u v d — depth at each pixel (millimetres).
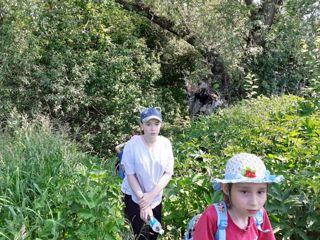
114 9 12719
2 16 10258
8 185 4277
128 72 12234
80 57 11727
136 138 4004
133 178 3938
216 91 13930
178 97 14633
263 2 13562
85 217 3744
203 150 7129
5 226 3738
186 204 4648
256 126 7027
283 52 13227
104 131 11844
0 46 10180
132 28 13250
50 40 11602
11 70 10508
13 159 4887
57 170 4652
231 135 6816
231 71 13062
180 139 8258
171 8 13188
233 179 2482
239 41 12844
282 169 4684
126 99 12070
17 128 8336
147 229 4098
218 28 12852
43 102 11188
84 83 11555
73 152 5977
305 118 5984
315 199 4086
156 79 13109
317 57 8727
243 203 2512
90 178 4738
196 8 13102
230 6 12570
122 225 3971
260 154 5914
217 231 2570
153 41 14516
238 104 10812
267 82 13508
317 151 4941
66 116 11555
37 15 10578
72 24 11758
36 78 10898
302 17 12664
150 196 3896
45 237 3643
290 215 4172
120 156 4289
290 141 5734
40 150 5184
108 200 4242
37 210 3973
